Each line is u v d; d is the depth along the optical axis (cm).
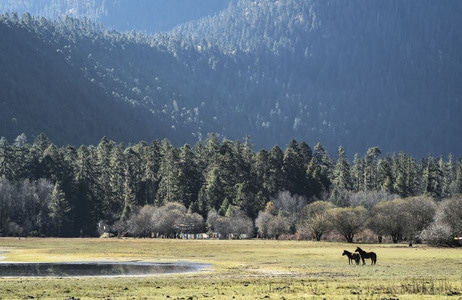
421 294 12412
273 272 18662
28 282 15925
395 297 11931
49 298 12588
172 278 17038
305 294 12569
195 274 18388
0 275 18612
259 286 14225
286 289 13512
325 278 16325
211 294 12875
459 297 11856
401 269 18938
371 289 13288
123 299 12262
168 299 12150
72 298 12462
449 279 15500
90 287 14562
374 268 19462
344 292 12838
